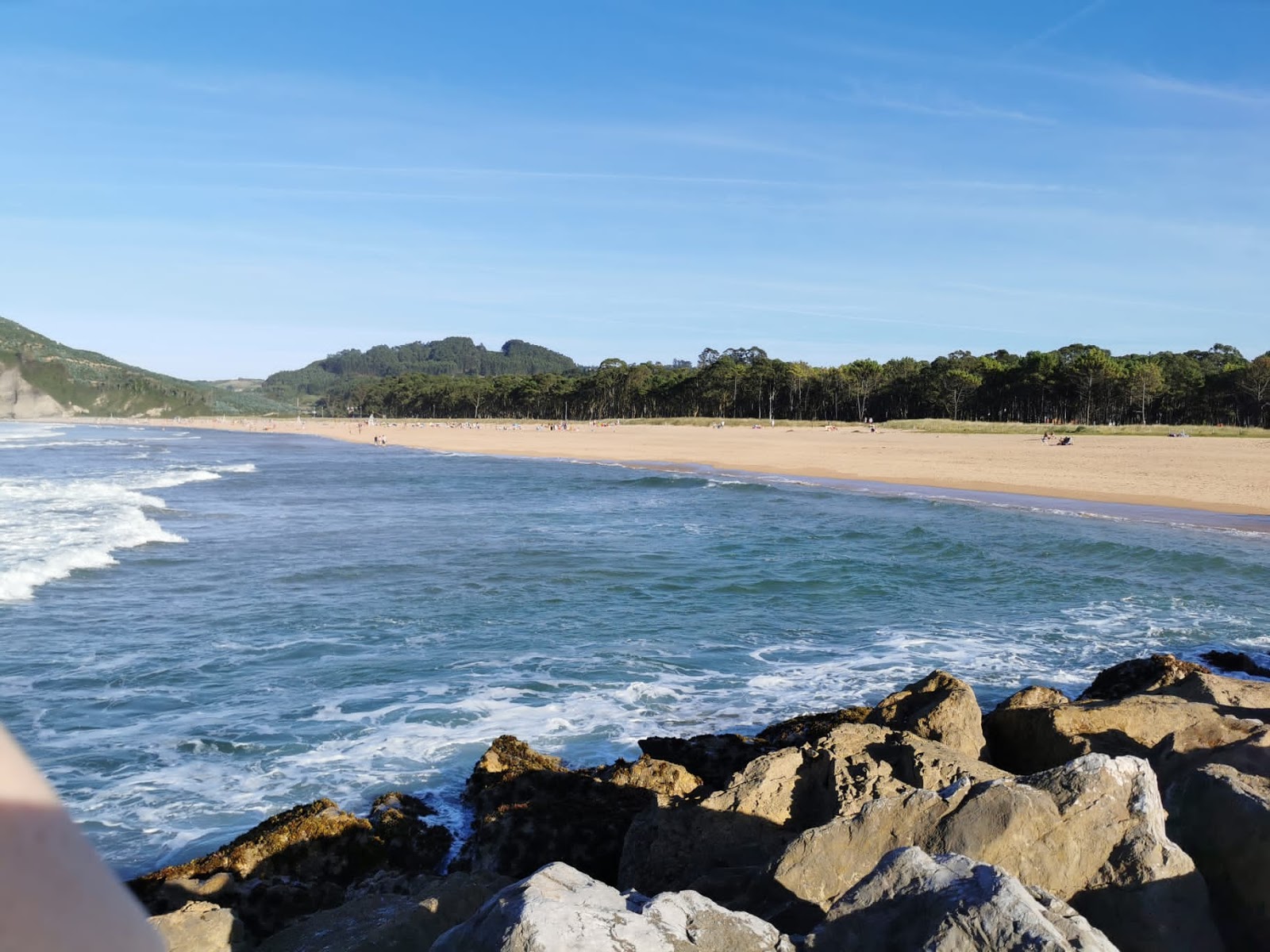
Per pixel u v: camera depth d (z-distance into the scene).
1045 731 9.21
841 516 32.34
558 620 17.52
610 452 75.19
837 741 8.23
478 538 27.30
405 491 43.00
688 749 10.70
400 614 17.78
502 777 9.88
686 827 7.59
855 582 20.95
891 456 62.94
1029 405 124.69
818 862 6.05
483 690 13.52
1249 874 5.56
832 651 15.75
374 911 6.92
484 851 8.62
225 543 25.80
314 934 6.62
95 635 16.06
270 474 54.62
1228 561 22.58
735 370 160.62
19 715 12.34
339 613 17.77
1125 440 79.00
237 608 18.05
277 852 8.51
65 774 10.66
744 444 82.62
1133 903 5.39
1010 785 5.94
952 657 15.38
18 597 18.66
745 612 18.28
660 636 16.47
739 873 6.84
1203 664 14.72
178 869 8.21
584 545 25.95
